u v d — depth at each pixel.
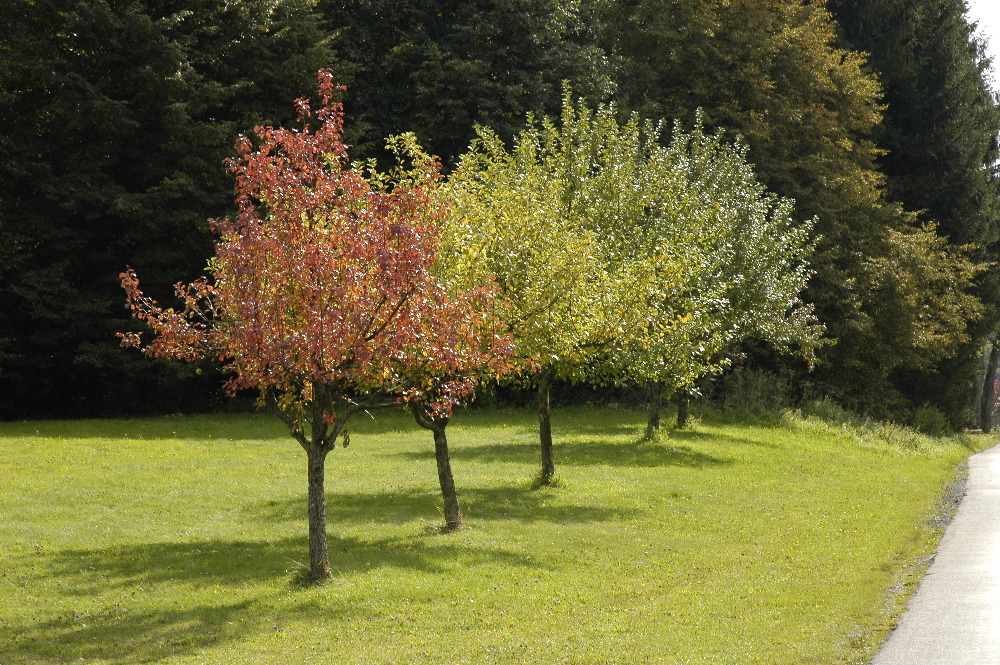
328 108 13.80
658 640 11.56
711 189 32.41
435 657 10.80
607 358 23.70
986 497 26.09
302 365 12.63
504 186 20.09
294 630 11.83
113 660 10.68
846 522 20.69
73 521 18.45
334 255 12.77
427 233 13.60
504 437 33.94
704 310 27.50
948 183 58.38
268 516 19.27
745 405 42.28
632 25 47.16
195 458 26.88
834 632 12.03
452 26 44.50
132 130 36.19
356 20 45.69
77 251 37.38
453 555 16.00
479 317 14.05
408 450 30.00
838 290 47.19
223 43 39.34
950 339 52.34
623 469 27.12
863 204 48.50
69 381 39.94
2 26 35.47
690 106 45.81
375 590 13.66
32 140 35.91
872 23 56.28
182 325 13.26
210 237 38.03
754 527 19.72
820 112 46.94
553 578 14.86
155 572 14.70
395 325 12.75
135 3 36.12
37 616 12.39
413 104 45.06
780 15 47.06
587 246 20.19
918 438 45.53
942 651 10.96
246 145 13.11
